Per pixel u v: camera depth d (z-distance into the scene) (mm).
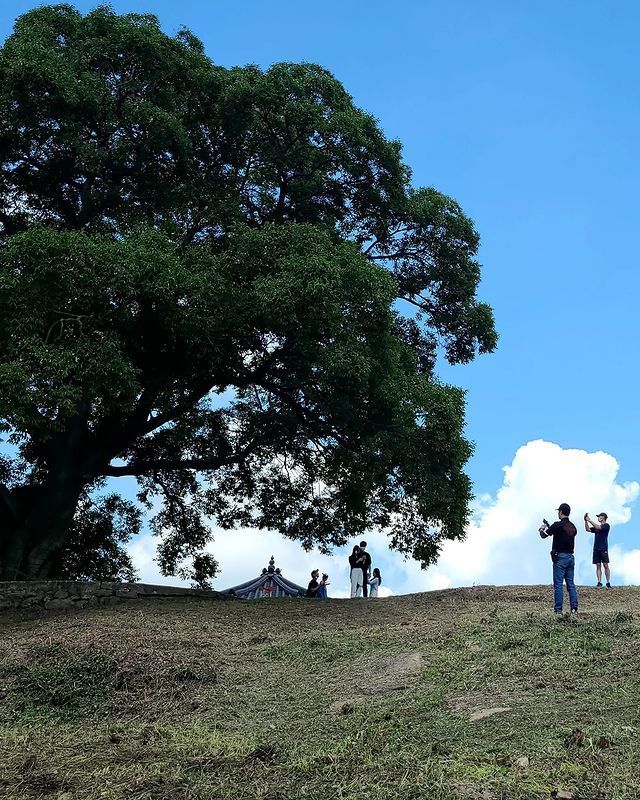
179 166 19500
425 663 11102
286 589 25469
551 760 6711
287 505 23500
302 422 19703
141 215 20000
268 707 9812
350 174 20578
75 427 19844
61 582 17422
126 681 10891
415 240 22609
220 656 12422
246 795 6578
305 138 20078
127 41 19016
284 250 17953
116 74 19625
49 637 13625
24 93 17828
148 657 11688
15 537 19047
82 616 16078
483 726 7949
